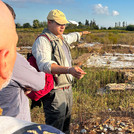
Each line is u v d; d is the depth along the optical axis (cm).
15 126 45
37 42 200
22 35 1750
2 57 45
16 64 114
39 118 357
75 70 175
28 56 212
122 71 589
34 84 129
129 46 1147
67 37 263
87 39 1465
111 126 318
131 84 520
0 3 46
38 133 45
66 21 211
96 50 1028
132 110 377
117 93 472
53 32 212
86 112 369
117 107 400
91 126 323
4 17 45
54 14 206
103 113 367
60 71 180
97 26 5178
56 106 210
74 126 321
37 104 215
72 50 1028
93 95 477
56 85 204
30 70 125
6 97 115
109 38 1417
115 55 896
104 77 568
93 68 639
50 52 203
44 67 184
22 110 122
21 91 125
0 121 46
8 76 50
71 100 234
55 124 217
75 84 512
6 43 45
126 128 313
